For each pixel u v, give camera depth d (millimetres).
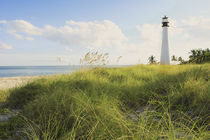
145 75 6938
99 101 3047
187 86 3617
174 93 3582
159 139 1733
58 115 2561
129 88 4496
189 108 2994
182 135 1817
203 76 4402
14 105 3984
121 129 1940
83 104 2752
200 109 2809
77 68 6922
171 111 2975
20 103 4102
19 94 4473
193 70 5059
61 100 3008
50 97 3221
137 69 8930
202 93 3170
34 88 4910
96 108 2564
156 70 8328
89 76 6051
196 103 3043
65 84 4660
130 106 3594
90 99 3023
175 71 6398
